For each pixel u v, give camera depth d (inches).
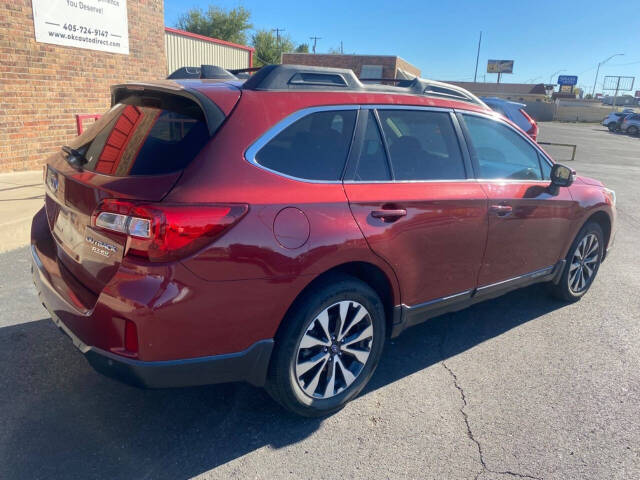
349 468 103.0
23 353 136.5
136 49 423.5
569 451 111.3
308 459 104.7
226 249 93.4
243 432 111.7
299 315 105.3
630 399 132.1
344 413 120.5
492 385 135.6
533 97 3287.4
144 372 92.0
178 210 89.7
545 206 158.6
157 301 88.7
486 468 105.0
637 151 1013.8
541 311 185.0
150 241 88.6
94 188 98.7
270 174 101.9
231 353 99.3
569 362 149.4
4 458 99.5
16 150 341.1
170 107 107.6
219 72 156.9
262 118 104.3
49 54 350.6
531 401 129.1
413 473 102.6
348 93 120.8
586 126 2310.5
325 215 106.4
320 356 112.2
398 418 119.6
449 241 131.2
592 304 193.5
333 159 113.5
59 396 120.0
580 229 179.9
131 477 97.0
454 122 140.6
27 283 180.4
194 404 120.4
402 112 129.3
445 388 133.1
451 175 135.9
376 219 114.4
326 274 111.3
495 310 184.9
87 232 100.0
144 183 94.0
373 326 120.0
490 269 146.9
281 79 112.5
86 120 382.3
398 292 124.1
